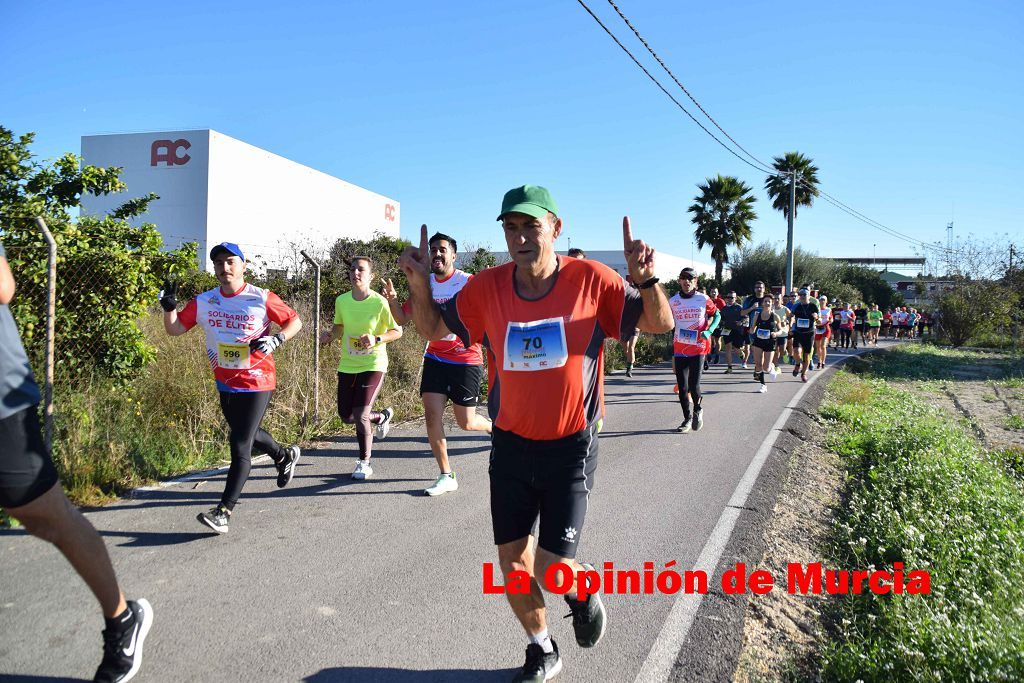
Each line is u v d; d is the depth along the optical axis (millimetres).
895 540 4551
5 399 2406
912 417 9781
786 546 4656
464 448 7168
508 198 2631
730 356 15477
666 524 4949
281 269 14891
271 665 3010
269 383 4652
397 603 3631
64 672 2893
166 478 5723
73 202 7117
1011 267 30688
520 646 3240
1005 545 4586
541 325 2629
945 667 3072
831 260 45750
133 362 7000
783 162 37156
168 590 3701
